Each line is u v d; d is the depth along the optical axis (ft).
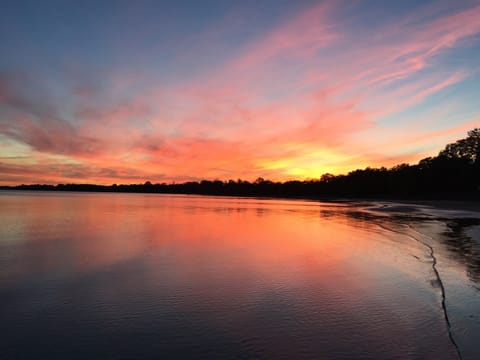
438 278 30.96
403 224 80.12
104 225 73.61
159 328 20.39
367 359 16.88
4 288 28.14
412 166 312.50
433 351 17.56
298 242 52.01
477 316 22.12
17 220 81.61
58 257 40.04
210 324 20.88
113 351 17.66
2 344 18.37
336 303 24.59
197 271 33.81
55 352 17.57
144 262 37.68
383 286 28.63
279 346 18.15
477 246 47.80
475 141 264.11
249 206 187.42
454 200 250.78
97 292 27.14
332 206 193.16
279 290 27.68
